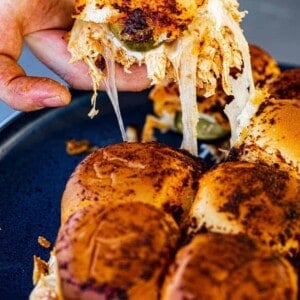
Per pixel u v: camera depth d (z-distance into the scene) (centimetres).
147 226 24
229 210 26
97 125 46
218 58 37
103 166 30
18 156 43
